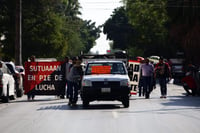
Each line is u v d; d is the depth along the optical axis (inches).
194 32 4761.3
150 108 1684.3
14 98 2206.0
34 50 5364.2
